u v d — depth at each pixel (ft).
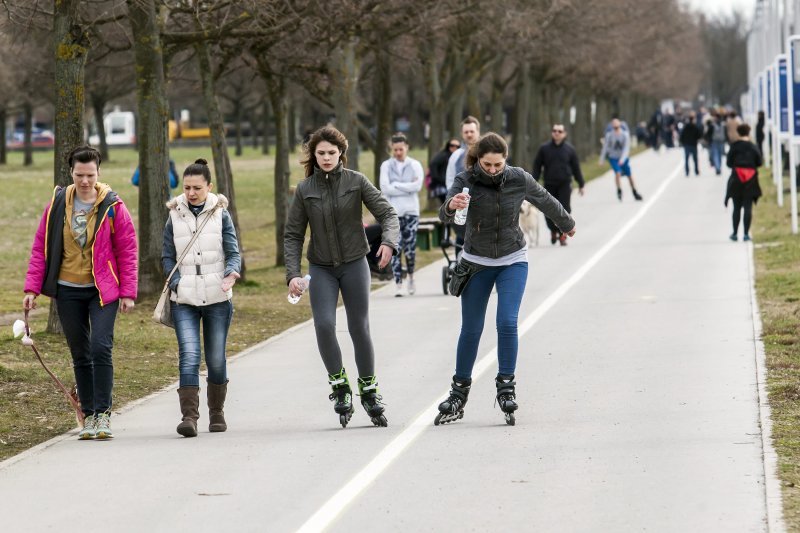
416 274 195.11
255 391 104.06
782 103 247.91
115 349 127.24
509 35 308.60
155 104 159.53
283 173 227.40
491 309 147.33
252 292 184.44
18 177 568.82
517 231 86.38
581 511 63.52
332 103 246.47
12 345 129.59
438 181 195.93
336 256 86.69
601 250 213.87
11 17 153.89
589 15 370.32
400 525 62.13
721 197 334.85
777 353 108.68
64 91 128.77
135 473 75.31
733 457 73.46
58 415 97.25
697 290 156.25
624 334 124.98
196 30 173.99
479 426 85.97
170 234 88.84
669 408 88.84
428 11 226.17
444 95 334.24
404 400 97.09
